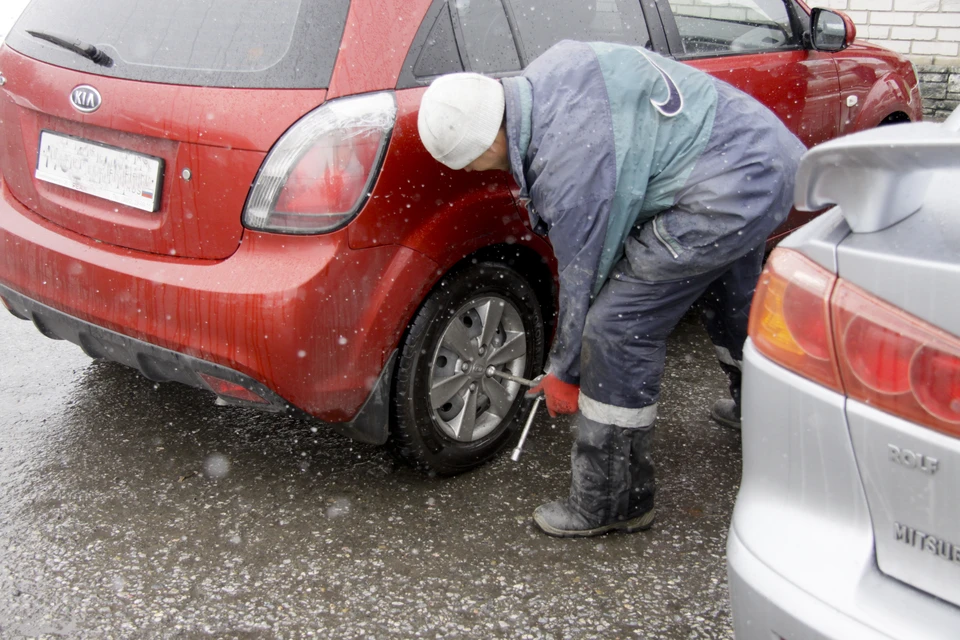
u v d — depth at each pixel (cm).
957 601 125
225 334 222
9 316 394
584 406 236
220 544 244
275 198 217
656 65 204
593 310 223
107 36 248
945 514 124
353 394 237
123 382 335
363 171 219
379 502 265
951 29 631
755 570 142
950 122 212
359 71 222
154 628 212
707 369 359
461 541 247
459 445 273
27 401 318
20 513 254
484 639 210
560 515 249
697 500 270
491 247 266
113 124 235
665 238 208
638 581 232
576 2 289
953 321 122
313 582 229
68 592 223
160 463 283
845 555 135
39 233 257
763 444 147
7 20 639
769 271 146
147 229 236
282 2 230
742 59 335
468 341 265
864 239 134
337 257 220
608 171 193
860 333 130
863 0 650
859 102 402
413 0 237
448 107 197
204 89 224
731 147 203
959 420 121
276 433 303
